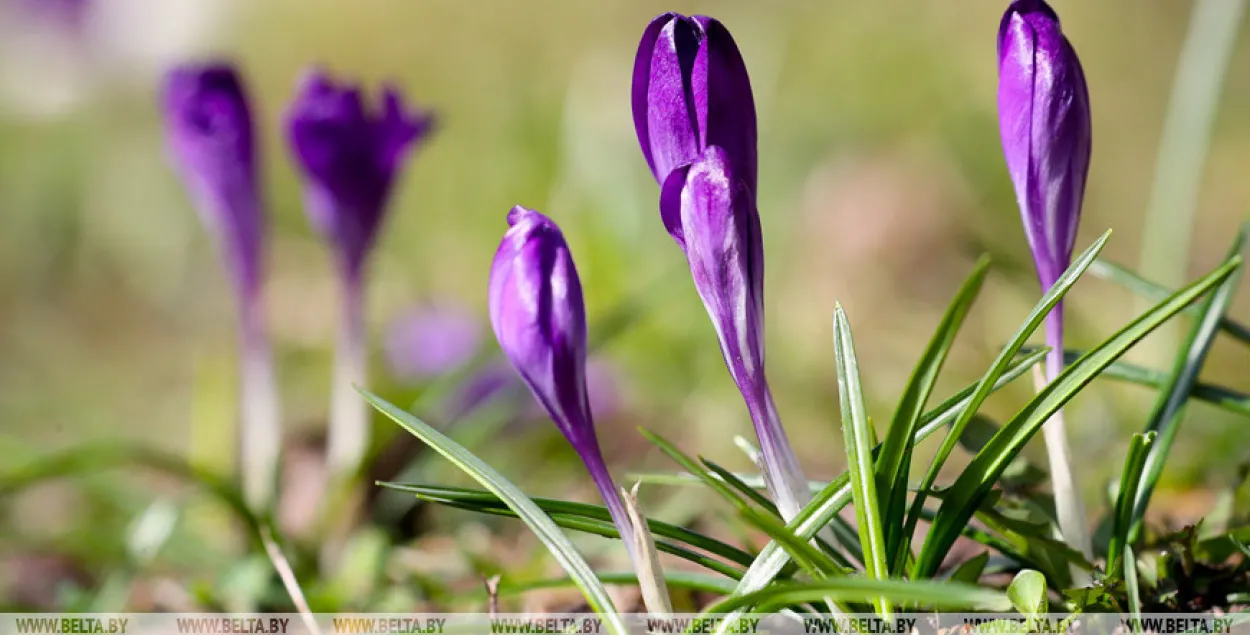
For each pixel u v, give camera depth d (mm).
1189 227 1291
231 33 3160
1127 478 873
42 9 2703
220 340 2176
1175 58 2713
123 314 2371
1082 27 2836
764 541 1025
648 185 1919
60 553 1148
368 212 1111
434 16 3262
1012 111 867
